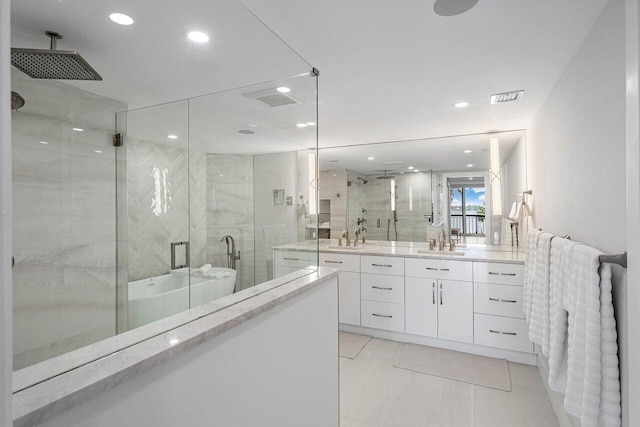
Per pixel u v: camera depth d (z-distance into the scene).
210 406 0.94
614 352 1.22
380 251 3.62
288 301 1.34
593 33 1.48
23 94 0.74
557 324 1.61
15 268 0.70
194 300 1.26
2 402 0.43
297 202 2.16
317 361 1.58
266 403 1.20
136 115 1.14
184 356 0.85
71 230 0.86
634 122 1.02
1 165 0.43
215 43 1.40
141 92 1.15
